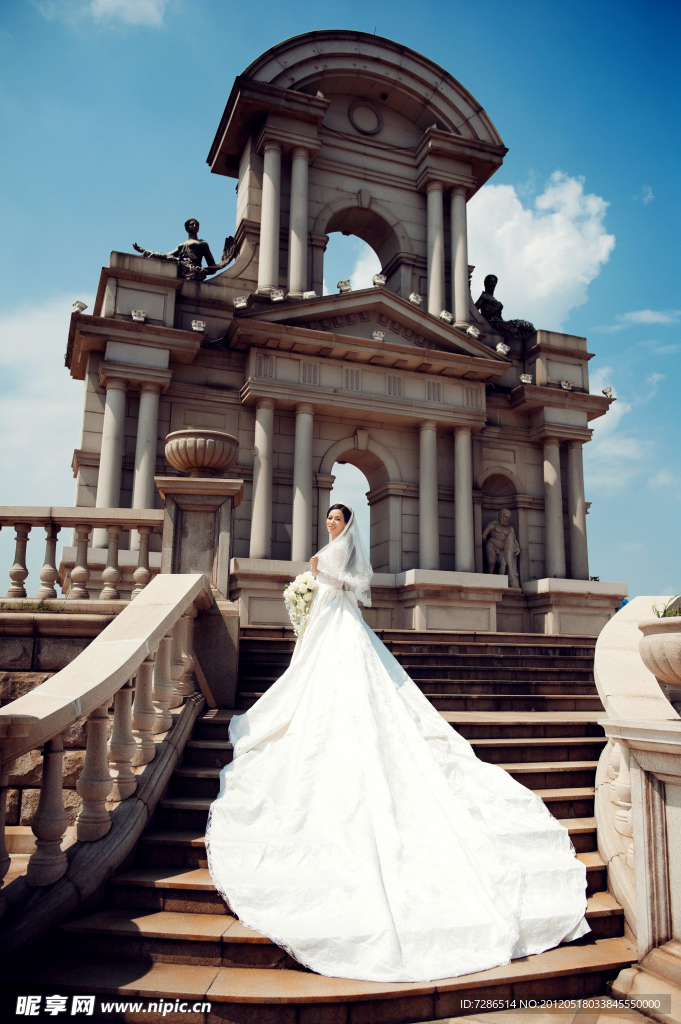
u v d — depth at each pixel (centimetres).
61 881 407
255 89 1822
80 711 407
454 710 813
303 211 1852
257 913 385
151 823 489
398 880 394
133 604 576
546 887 438
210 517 768
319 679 511
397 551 1825
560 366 2083
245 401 1702
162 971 368
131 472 1619
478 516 1964
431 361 1798
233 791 492
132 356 1603
